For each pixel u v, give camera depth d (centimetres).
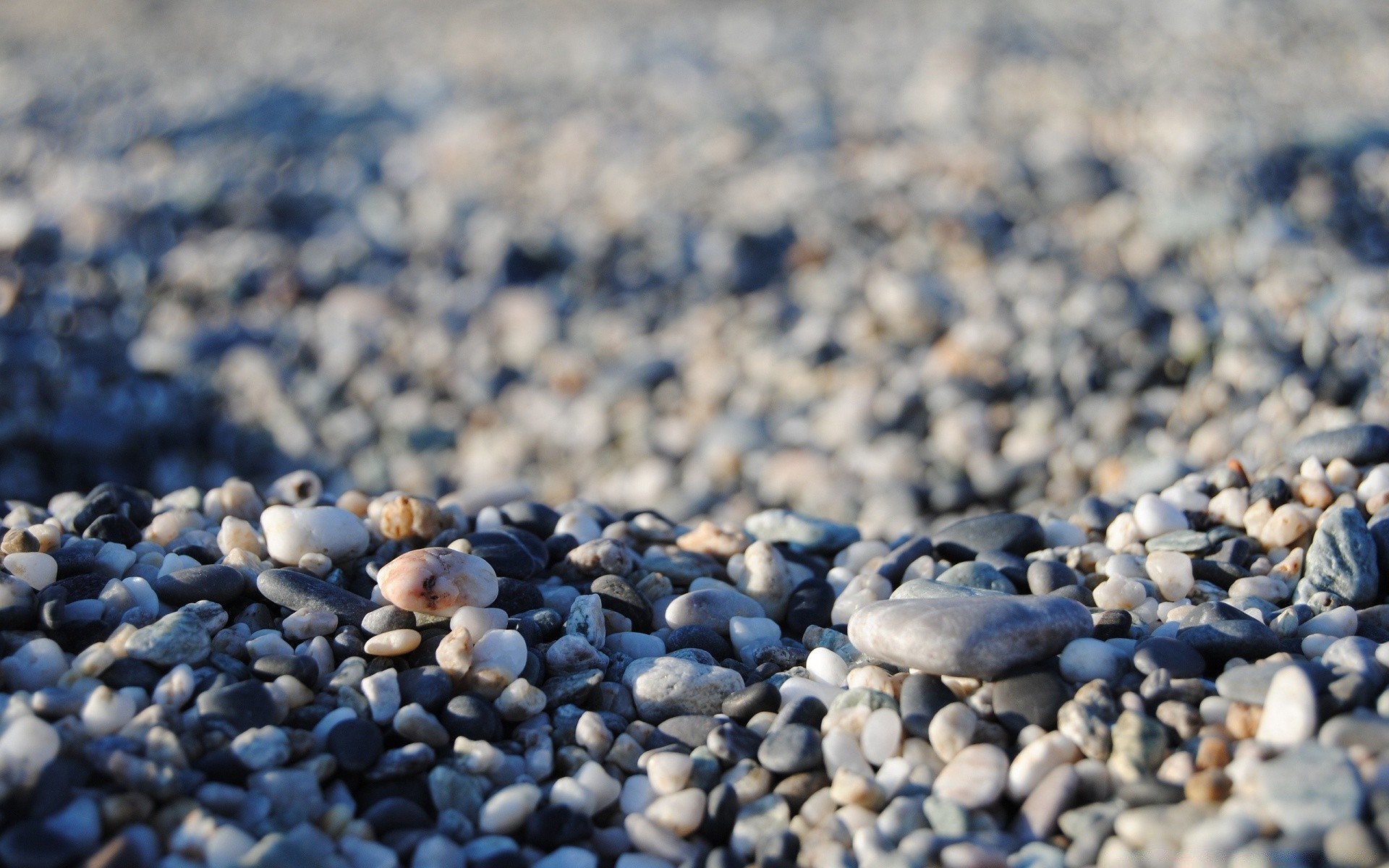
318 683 54
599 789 53
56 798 50
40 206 119
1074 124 125
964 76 143
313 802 51
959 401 83
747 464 82
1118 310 87
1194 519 60
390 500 61
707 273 106
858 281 101
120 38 194
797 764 53
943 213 109
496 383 94
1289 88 131
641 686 55
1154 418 77
